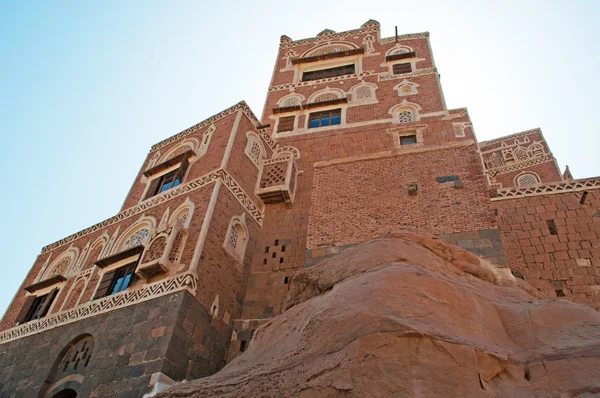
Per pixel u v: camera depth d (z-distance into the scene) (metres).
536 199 14.28
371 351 5.82
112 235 17.86
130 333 12.95
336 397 5.59
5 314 18.62
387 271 7.67
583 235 13.12
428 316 6.70
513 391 5.79
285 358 6.99
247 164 18.98
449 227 14.14
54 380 13.74
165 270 13.96
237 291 15.66
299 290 10.38
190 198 16.59
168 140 21.56
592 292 12.02
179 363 12.07
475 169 15.58
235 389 6.75
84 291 16.22
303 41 32.75
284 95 27.53
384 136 22.05
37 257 20.56
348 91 26.17
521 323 7.39
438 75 25.36
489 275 9.97
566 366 5.85
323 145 22.58
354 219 15.45
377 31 31.41
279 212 18.77
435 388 5.44
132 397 11.28
